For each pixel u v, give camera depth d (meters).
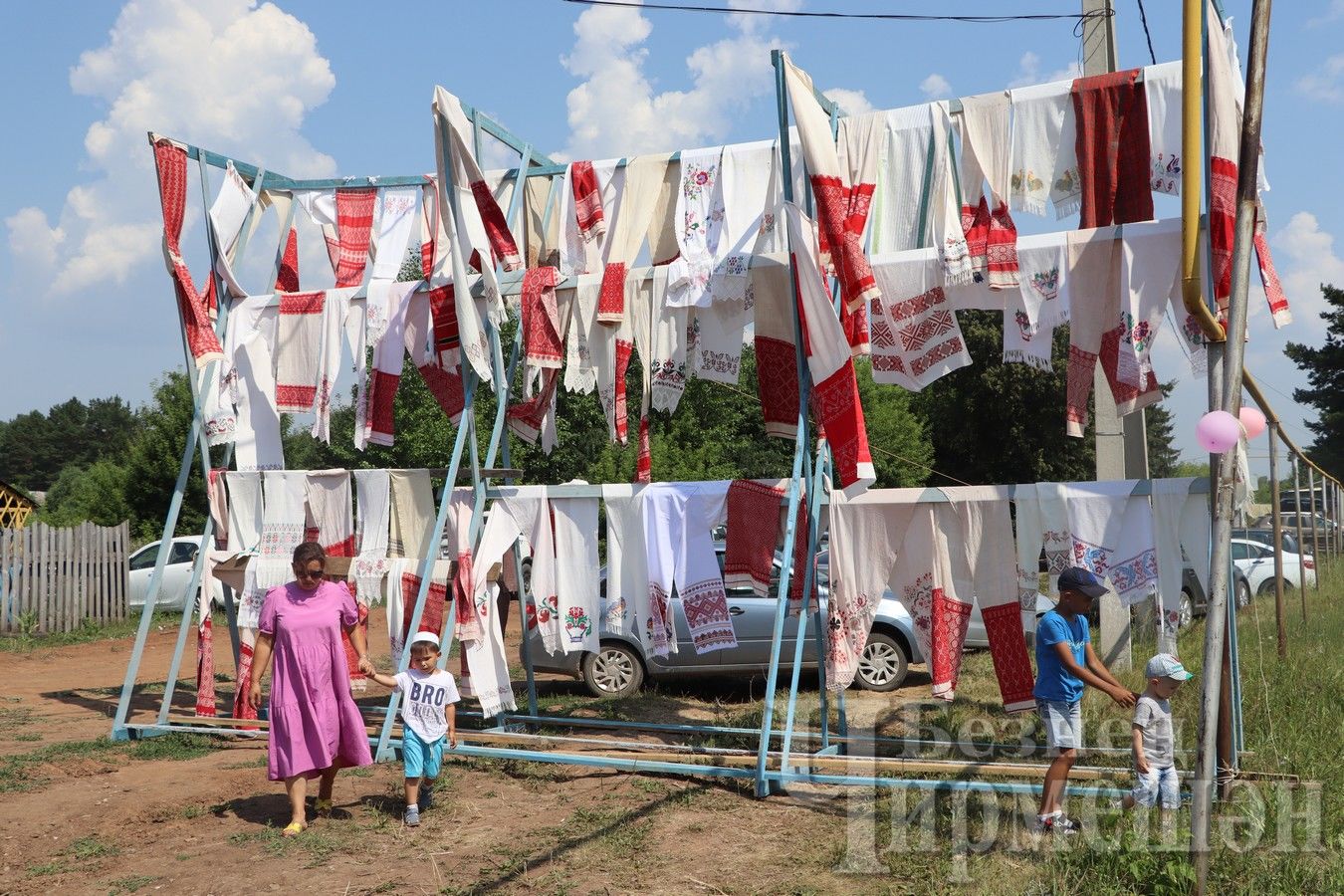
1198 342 6.29
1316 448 41.25
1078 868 5.14
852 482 6.67
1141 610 11.80
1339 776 6.25
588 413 20.80
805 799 6.68
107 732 9.28
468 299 7.93
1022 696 6.91
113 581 19.33
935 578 7.07
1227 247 5.97
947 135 7.09
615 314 7.98
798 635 7.02
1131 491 6.57
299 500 8.81
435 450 20.89
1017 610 6.91
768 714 6.79
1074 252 6.66
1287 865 5.00
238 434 9.30
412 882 5.42
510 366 9.19
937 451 30.72
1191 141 5.12
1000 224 6.91
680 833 6.06
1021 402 28.28
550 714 9.70
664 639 7.65
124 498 28.66
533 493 8.31
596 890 5.22
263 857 5.86
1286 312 6.30
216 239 9.09
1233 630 6.08
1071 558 6.68
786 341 7.43
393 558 8.42
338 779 7.49
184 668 14.17
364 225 9.39
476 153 8.62
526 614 9.45
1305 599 13.17
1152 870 4.96
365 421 8.80
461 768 7.74
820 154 6.62
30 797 7.12
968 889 5.01
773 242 7.72
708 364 7.71
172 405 28.11
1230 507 4.84
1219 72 5.98
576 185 8.35
